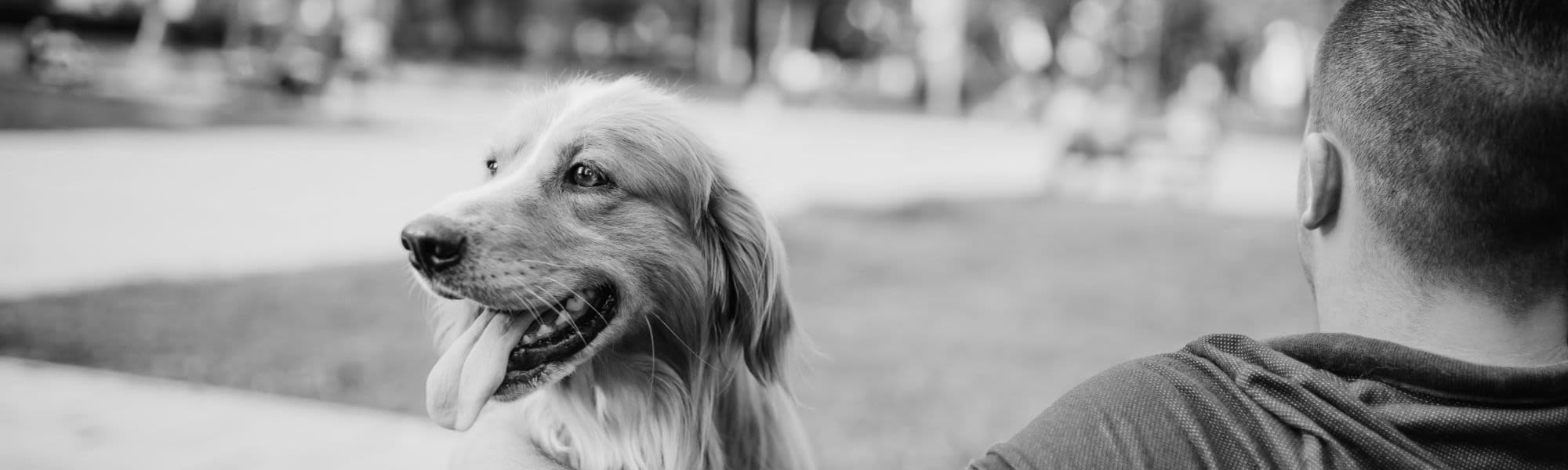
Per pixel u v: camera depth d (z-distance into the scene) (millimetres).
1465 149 1271
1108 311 8773
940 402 5672
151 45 27250
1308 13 26547
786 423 3092
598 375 2746
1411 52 1328
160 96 21297
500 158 2936
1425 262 1331
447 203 2582
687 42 54844
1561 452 1242
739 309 2871
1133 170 18672
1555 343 1331
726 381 2896
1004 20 54719
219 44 35844
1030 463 1329
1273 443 1269
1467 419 1219
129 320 6461
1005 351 7027
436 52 47094
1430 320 1346
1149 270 10891
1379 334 1390
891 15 54969
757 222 2875
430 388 2557
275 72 23047
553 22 48375
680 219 2762
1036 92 49375
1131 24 50156
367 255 9188
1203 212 15938
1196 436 1300
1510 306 1306
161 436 4484
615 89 2898
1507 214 1269
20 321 6219
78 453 4195
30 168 12406
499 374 2531
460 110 24500
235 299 7219
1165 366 1409
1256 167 26641
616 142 2705
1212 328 8156
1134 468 1287
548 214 2633
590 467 2723
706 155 2850
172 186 12078
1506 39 1271
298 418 4848
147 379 5336
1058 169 19000
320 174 13914
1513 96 1246
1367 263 1396
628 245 2678
